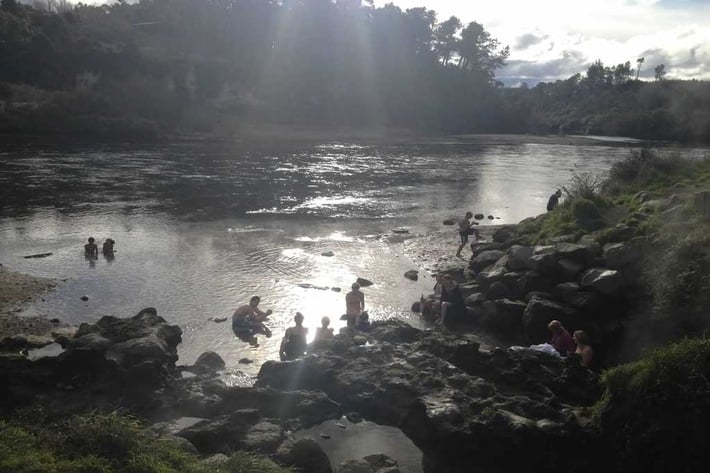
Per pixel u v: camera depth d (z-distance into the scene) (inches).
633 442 384.5
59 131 3026.6
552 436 399.5
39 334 602.9
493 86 5880.9
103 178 1742.1
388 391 471.2
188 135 3319.4
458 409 430.3
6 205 1301.7
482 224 1266.0
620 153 3267.7
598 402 426.9
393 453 422.6
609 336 604.7
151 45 4867.1
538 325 626.8
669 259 596.4
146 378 475.2
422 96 5049.2
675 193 849.5
